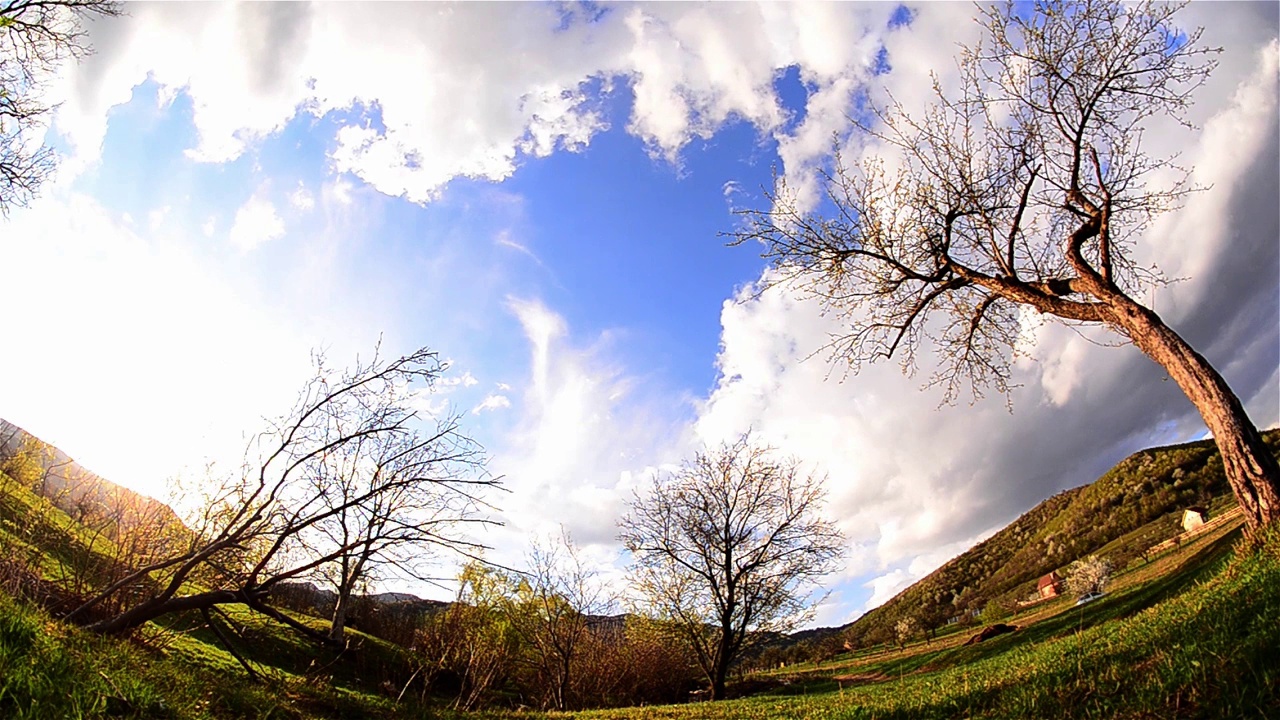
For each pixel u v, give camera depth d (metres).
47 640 5.44
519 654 24.75
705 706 14.95
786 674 38.22
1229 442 9.23
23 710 4.12
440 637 18.14
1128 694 4.96
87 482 9.47
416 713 10.79
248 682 9.18
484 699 18.48
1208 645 5.16
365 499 8.97
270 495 9.00
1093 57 12.76
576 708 25.25
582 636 26.81
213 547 8.70
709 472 29.70
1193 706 4.36
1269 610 5.29
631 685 30.66
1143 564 52.69
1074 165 12.66
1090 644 7.78
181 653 9.80
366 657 16.84
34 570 7.93
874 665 37.38
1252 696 4.14
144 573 8.52
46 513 8.83
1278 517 8.47
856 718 7.58
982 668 11.02
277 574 9.27
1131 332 11.02
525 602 23.92
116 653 6.46
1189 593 8.40
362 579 9.43
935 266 14.55
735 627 28.72
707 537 28.80
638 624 29.80
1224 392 9.54
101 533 9.41
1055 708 5.29
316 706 9.39
